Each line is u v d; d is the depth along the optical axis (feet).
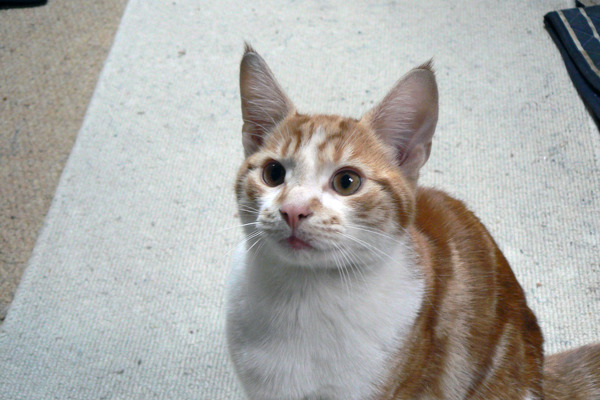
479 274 1.88
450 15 2.95
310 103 2.62
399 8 3.00
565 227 2.31
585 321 2.14
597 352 1.98
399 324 1.73
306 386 1.75
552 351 2.09
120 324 2.17
